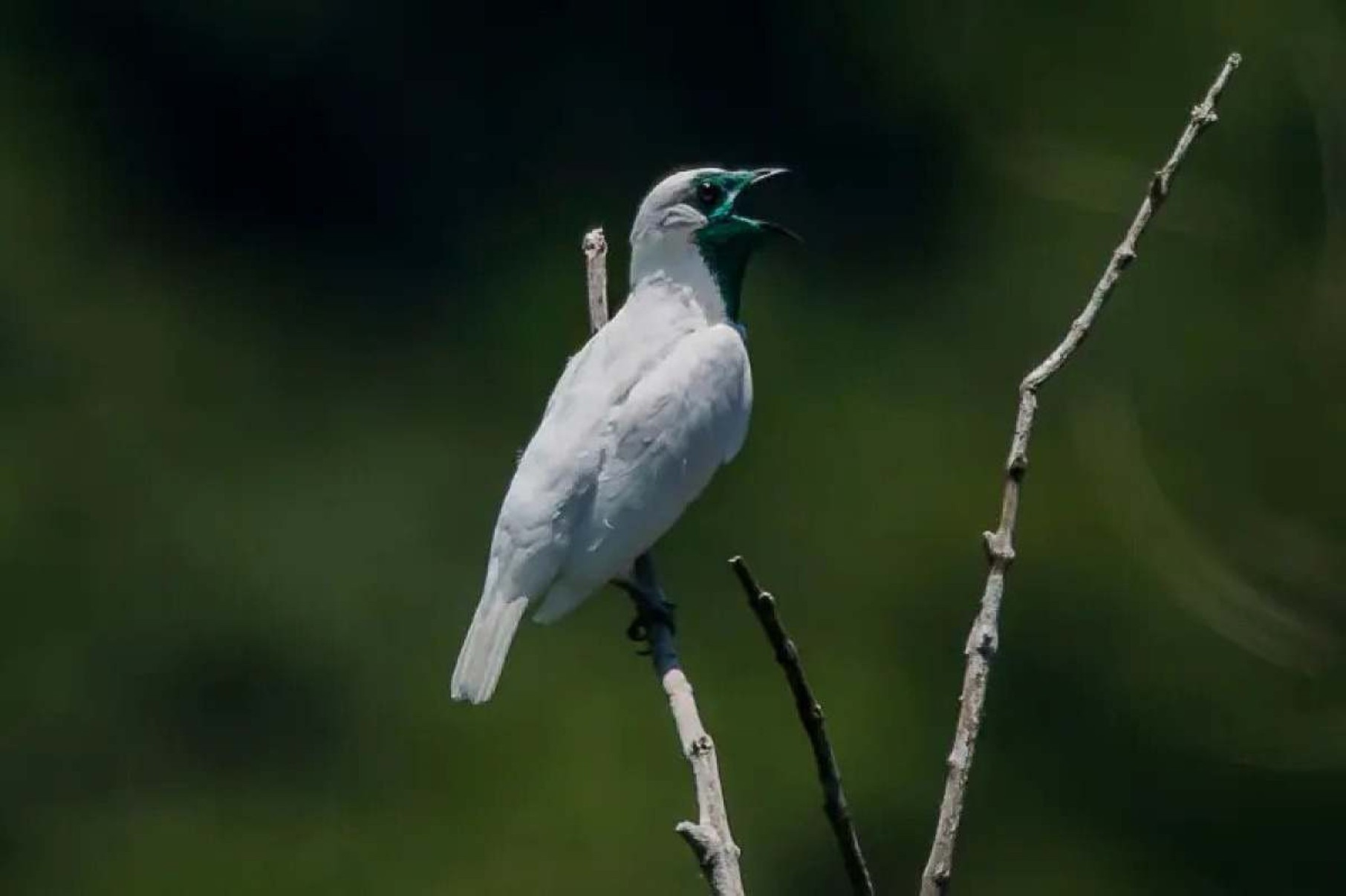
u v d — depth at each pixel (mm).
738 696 17391
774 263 20172
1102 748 17109
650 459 8023
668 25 21125
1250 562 14516
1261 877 16703
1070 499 17609
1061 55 18422
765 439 18969
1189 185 16172
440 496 19625
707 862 5695
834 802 5566
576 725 16984
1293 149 15914
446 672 18344
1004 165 18766
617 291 20641
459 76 21406
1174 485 15000
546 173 21172
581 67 21281
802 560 18203
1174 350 15531
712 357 8258
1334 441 14828
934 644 17828
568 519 7918
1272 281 15555
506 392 20344
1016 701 17297
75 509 19406
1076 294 18719
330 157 21500
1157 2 17688
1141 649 17078
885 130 20266
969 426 18859
